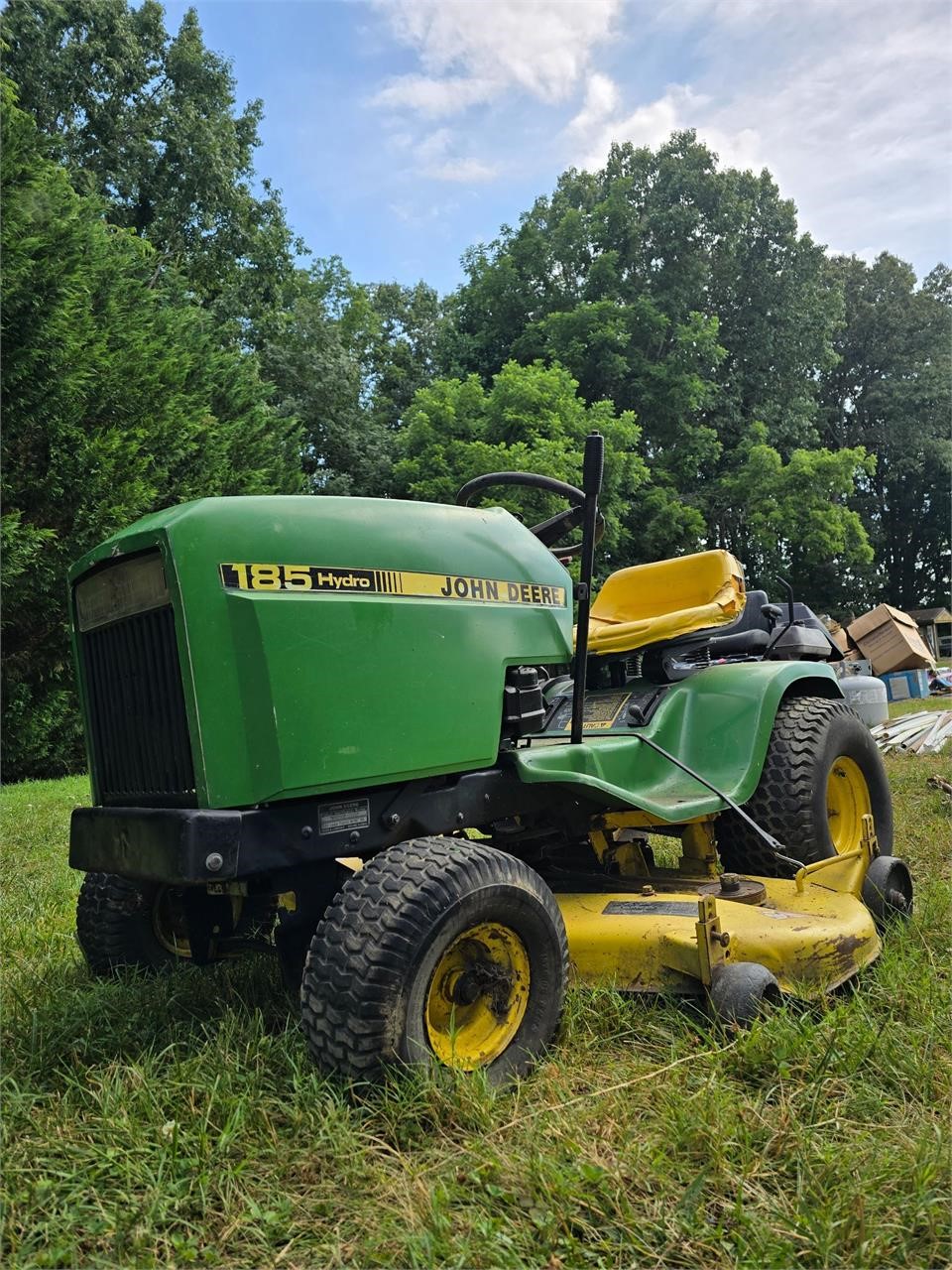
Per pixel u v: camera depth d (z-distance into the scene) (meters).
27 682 12.30
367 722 2.31
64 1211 1.64
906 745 9.60
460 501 3.24
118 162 23.03
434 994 2.15
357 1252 1.57
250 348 23.94
